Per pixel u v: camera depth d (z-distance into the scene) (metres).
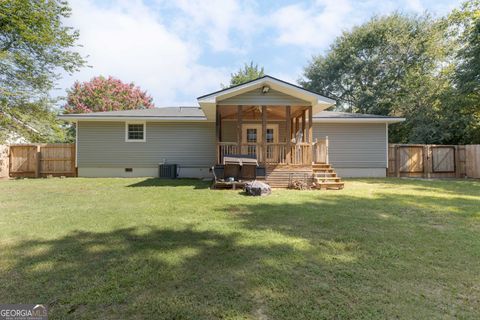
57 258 3.04
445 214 5.26
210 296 2.29
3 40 11.87
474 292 2.38
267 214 5.21
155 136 13.27
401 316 2.04
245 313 2.06
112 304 2.18
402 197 7.23
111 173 13.16
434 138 15.67
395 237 3.85
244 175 9.21
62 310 2.10
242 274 2.69
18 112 12.63
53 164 13.15
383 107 21.38
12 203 6.21
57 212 5.29
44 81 13.34
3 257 3.07
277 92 9.66
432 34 19.67
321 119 13.02
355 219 4.86
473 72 13.30
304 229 4.23
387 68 22.02
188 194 7.61
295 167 9.55
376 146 13.55
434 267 2.87
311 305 2.17
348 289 2.42
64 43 12.99
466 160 13.30
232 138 13.72
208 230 4.14
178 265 2.88
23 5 11.09
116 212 5.31
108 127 13.12
